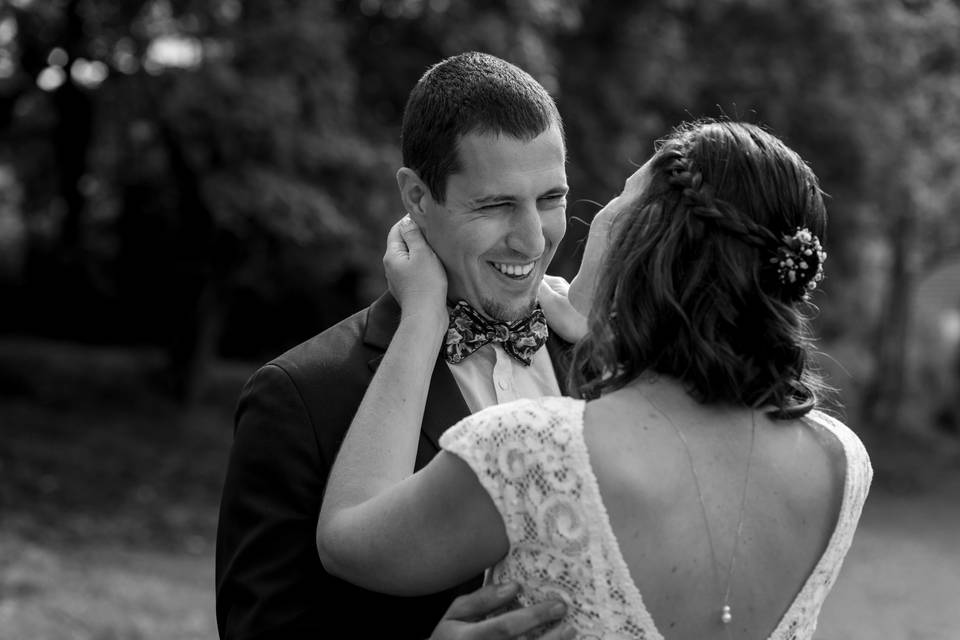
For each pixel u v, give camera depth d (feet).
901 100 43.55
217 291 40.19
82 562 23.36
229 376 46.09
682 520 4.76
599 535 4.65
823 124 40.83
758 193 4.98
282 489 6.00
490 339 6.58
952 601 28.68
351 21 32.91
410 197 6.47
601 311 5.22
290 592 5.87
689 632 4.77
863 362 65.51
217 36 29.30
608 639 4.71
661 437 4.86
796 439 5.21
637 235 5.14
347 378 6.26
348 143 30.07
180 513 29.27
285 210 28.68
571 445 4.70
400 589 5.09
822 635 24.58
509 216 6.22
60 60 31.27
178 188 34.04
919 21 42.96
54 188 37.37
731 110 39.65
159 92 29.19
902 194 47.01
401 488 5.08
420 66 32.71
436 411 6.32
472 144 6.06
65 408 38.24
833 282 51.37
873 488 47.83
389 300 6.60
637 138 36.24
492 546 4.92
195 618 19.70
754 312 4.94
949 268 76.79
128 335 49.96
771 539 4.93
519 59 30.19
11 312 49.65
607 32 36.35
